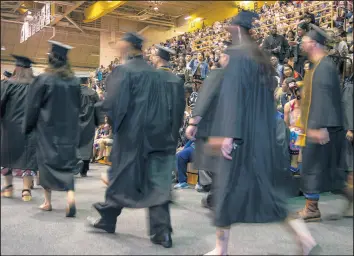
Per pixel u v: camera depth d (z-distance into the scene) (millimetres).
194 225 2518
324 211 2379
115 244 2076
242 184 1802
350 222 2199
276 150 1916
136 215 2756
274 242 1980
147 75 2328
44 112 2736
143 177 2297
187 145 4469
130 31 2123
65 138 2775
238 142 1792
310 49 2664
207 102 2064
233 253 1875
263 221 1815
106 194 2303
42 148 2721
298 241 1904
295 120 3289
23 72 2764
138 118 2283
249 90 1813
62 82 2738
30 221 2131
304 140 2701
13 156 2805
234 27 1909
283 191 1923
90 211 2436
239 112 1761
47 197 2609
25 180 2818
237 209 1794
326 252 1845
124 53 2215
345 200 2412
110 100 2271
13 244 1796
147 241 2191
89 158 3477
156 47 2443
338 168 2518
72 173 2684
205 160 2004
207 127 2072
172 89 2420
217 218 1803
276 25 7531
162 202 2184
